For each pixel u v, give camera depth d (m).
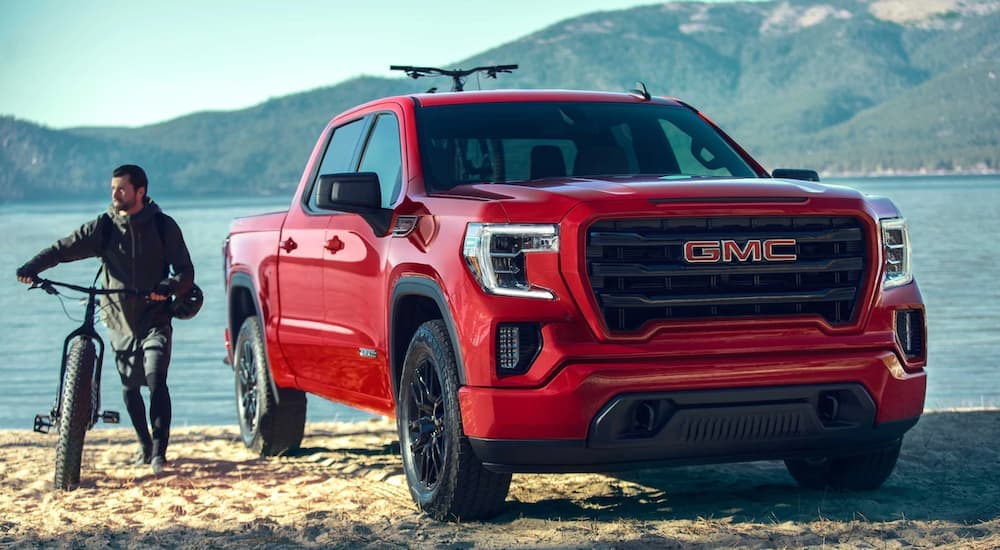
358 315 5.59
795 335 4.51
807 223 4.55
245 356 7.62
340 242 5.79
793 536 4.46
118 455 7.73
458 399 4.66
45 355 38.03
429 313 5.20
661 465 4.52
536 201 4.47
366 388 5.74
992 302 46.16
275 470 6.83
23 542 5.00
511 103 5.84
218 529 5.16
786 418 4.51
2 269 90.69
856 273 4.63
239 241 7.51
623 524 4.82
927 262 69.31
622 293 4.36
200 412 23.53
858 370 4.57
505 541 4.56
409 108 5.73
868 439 4.73
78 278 75.88
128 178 6.56
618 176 5.19
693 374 4.36
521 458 4.43
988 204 191.00
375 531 4.91
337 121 6.64
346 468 6.79
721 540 4.43
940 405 19.39
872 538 4.41
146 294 6.57
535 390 4.36
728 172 5.67
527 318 4.38
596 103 5.98
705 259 4.39
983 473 5.93
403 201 5.25
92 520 5.48
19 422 21.97
